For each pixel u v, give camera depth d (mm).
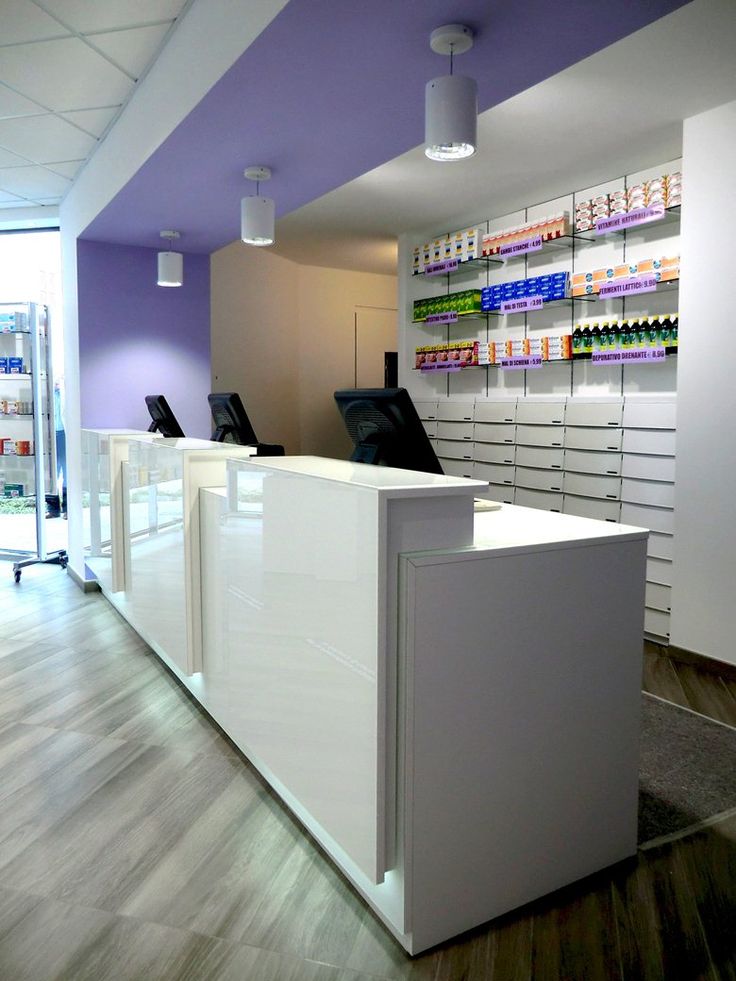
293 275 6996
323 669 1729
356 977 1522
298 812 2070
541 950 1604
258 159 3123
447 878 1604
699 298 3373
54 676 3213
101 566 4160
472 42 2109
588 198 4449
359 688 1574
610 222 4012
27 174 4379
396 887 1587
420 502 1535
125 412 4754
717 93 3098
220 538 2422
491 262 5043
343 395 2254
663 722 2840
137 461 3359
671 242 3949
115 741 2592
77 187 4449
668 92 3080
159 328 4840
